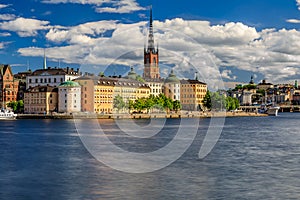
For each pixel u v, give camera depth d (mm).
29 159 62438
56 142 87375
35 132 115562
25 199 39750
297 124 168000
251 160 60875
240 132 118938
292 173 50750
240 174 50031
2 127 138625
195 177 48219
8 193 41719
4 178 48406
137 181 46156
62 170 52875
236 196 40219
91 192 41719
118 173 50500
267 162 58969
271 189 42750
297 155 66375
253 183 45312
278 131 123875
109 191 42000
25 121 182125
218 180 46625
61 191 42219
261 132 119562
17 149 75188
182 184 44719
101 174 50000
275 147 77875
